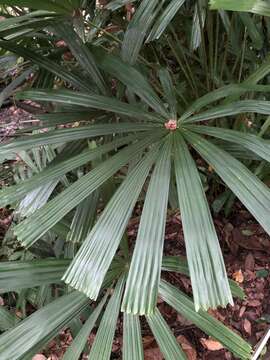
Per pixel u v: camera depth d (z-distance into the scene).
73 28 0.97
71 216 0.96
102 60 0.93
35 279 0.81
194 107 0.86
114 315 0.81
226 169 0.69
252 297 1.26
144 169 0.73
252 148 0.73
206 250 0.63
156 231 0.65
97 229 0.68
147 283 0.63
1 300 1.33
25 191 0.76
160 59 1.40
